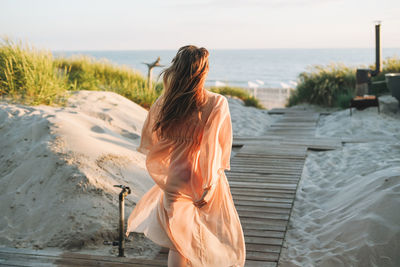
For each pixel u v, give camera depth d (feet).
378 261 9.70
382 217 10.73
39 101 20.65
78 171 12.72
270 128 31.35
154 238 7.25
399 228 10.23
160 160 7.27
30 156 13.83
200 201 6.59
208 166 6.57
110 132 18.17
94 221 11.23
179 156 6.96
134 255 10.37
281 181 16.81
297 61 470.39
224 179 7.38
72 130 15.42
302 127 31.32
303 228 12.06
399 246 9.85
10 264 9.14
